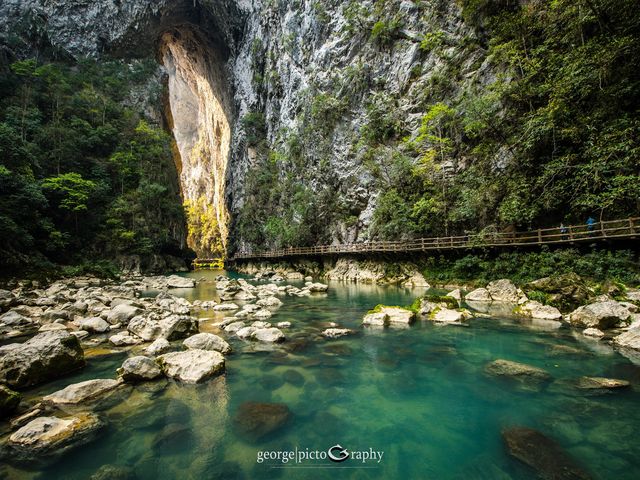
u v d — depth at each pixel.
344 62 36.72
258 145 54.56
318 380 6.00
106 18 57.31
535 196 15.92
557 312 10.45
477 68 24.12
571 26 15.91
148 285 25.03
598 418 4.41
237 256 50.84
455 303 11.95
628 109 13.06
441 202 22.56
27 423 4.27
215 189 88.06
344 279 27.73
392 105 30.34
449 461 3.63
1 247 22.34
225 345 7.54
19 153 27.31
